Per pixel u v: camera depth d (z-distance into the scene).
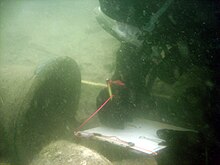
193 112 2.88
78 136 2.27
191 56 2.38
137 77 2.29
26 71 2.39
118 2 2.09
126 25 2.19
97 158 1.96
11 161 2.21
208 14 2.03
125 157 2.43
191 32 2.17
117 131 2.32
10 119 2.12
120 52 2.32
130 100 2.30
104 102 2.26
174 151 2.21
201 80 3.13
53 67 2.34
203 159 2.23
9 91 2.24
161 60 2.41
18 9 8.06
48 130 2.49
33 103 2.17
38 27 6.54
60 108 2.64
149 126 2.49
